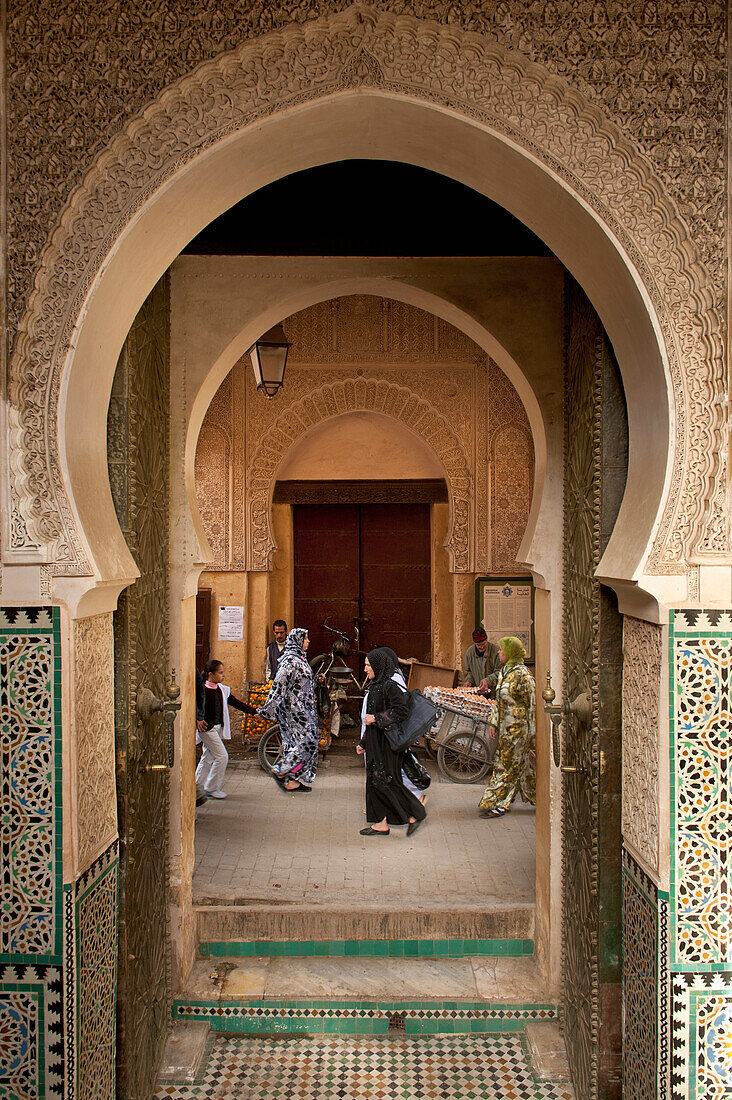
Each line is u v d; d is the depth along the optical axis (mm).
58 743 1806
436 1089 2613
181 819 3004
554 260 2885
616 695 2256
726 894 1823
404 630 6766
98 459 2000
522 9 1840
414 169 2770
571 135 1843
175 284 2953
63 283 1826
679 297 1834
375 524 6785
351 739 6492
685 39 1835
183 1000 2959
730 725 1824
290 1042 2889
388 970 3172
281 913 3320
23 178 1833
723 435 1809
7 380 1807
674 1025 1815
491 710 5426
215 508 6219
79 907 1848
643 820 1944
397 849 4109
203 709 4902
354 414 6461
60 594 1809
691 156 1834
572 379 2686
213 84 1842
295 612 6824
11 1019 1817
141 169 1841
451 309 2973
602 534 2262
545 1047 2768
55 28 1837
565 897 2762
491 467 6160
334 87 1844
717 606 1820
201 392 2961
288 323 6156
